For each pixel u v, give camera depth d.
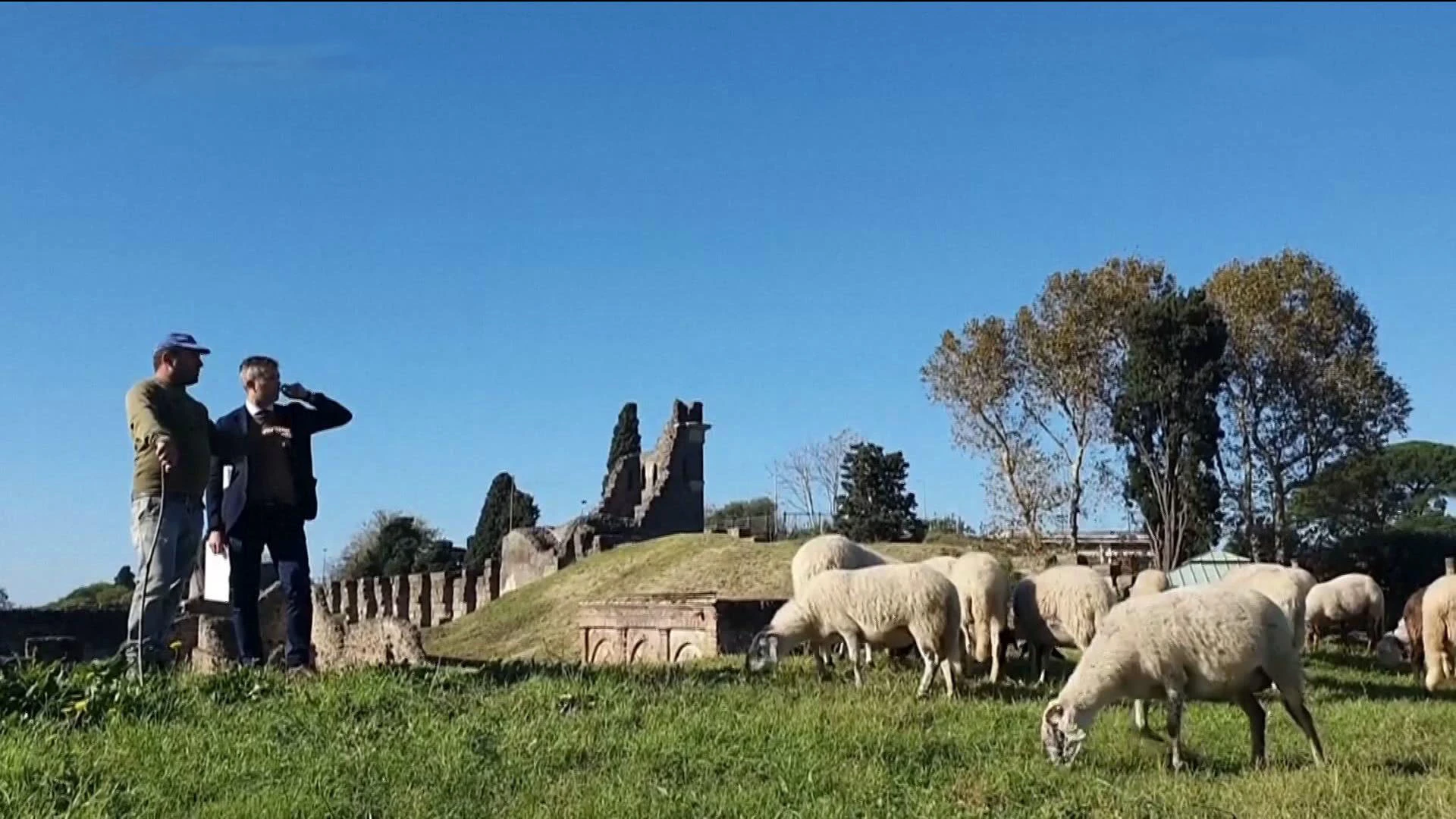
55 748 9.55
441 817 8.41
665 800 8.73
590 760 9.83
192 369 12.15
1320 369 53.19
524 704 11.47
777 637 14.30
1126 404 49.00
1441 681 17.70
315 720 10.80
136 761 9.41
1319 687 16.39
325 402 13.67
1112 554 50.38
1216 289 53.97
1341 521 54.44
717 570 38.91
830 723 10.96
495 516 85.25
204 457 12.26
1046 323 55.19
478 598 53.97
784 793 8.95
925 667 13.98
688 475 67.25
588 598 41.50
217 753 9.71
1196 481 48.06
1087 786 9.12
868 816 8.45
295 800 8.59
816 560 17.50
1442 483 68.12
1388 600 47.41
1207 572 29.88
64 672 11.46
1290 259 53.31
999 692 13.88
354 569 89.06
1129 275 54.09
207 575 19.19
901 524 62.16
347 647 15.88
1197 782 9.29
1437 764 10.14
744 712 11.52
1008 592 16.39
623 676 13.13
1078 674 10.15
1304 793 8.65
